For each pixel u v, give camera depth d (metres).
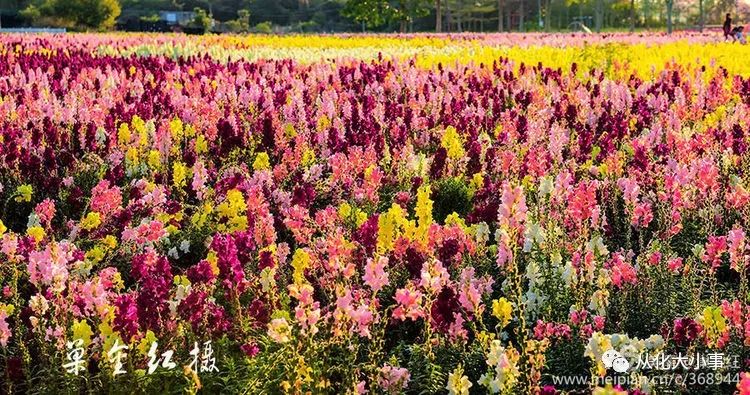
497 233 6.22
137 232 6.55
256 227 5.98
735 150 8.60
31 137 9.97
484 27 135.50
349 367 4.29
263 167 8.37
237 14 143.88
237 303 5.06
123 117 11.54
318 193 8.49
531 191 7.91
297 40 48.41
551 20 129.12
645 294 5.59
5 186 8.54
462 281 5.36
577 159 9.66
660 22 120.50
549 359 4.77
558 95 14.81
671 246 7.03
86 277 5.61
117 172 8.61
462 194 8.58
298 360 4.09
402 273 5.84
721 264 6.74
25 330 5.02
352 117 11.42
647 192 8.16
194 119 11.86
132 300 4.49
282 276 5.74
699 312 5.34
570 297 5.39
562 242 6.27
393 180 8.95
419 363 4.74
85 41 40.31
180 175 7.80
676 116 11.48
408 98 15.57
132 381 4.40
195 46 35.41
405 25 95.50
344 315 4.29
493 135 11.66
